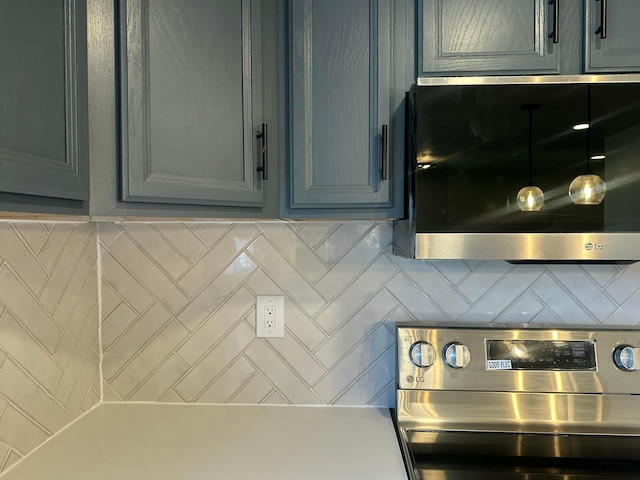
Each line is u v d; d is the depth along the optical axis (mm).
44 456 916
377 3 918
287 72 931
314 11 924
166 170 765
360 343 1212
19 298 895
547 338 1066
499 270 1189
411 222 883
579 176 837
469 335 1078
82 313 1130
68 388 1064
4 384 854
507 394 1062
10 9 537
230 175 868
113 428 1060
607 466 912
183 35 788
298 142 921
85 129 663
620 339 1059
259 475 846
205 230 1217
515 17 899
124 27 706
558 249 841
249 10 896
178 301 1222
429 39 909
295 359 1219
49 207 609
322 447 967
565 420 1051
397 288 1204
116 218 870
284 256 1216
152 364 1227
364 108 925
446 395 1073
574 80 830
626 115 831
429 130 839
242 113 887
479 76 897
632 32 879
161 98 756
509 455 951
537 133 836
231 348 1225
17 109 544
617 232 835
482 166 841
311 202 924
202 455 926
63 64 624
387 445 978
